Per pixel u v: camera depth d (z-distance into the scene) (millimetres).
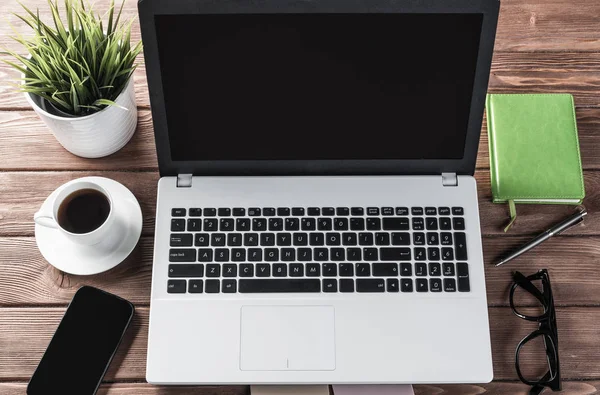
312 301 857
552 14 1039
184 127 866
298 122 871
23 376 870
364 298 859
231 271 864
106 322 879
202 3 791
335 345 846
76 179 925
